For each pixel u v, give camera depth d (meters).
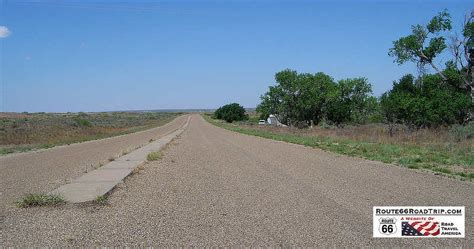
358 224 8.38
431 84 42.78
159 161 20.72
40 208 10.16
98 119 122.62
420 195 11.10
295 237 7.57
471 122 32.00
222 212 9.59
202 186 13.20
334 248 6.96
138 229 8.20
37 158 24.64
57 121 83.75
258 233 7.85
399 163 18.55
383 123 53.22
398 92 41.31
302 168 17.16
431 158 19.33
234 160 21.00
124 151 25.92
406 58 41.00
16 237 7.74
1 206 10.56
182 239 7.53
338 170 16.42
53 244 7.29
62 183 14.08
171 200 11.03
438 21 39.25
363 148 25.23
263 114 80.56
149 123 117.38
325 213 9.31
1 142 40.72
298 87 69.06
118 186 13.12
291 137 40.62
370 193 11.48
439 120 39.06
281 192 11.92
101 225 8.52
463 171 15.84
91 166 18.83
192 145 32.91
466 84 39.34
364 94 68.38
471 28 37.91
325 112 68.88
